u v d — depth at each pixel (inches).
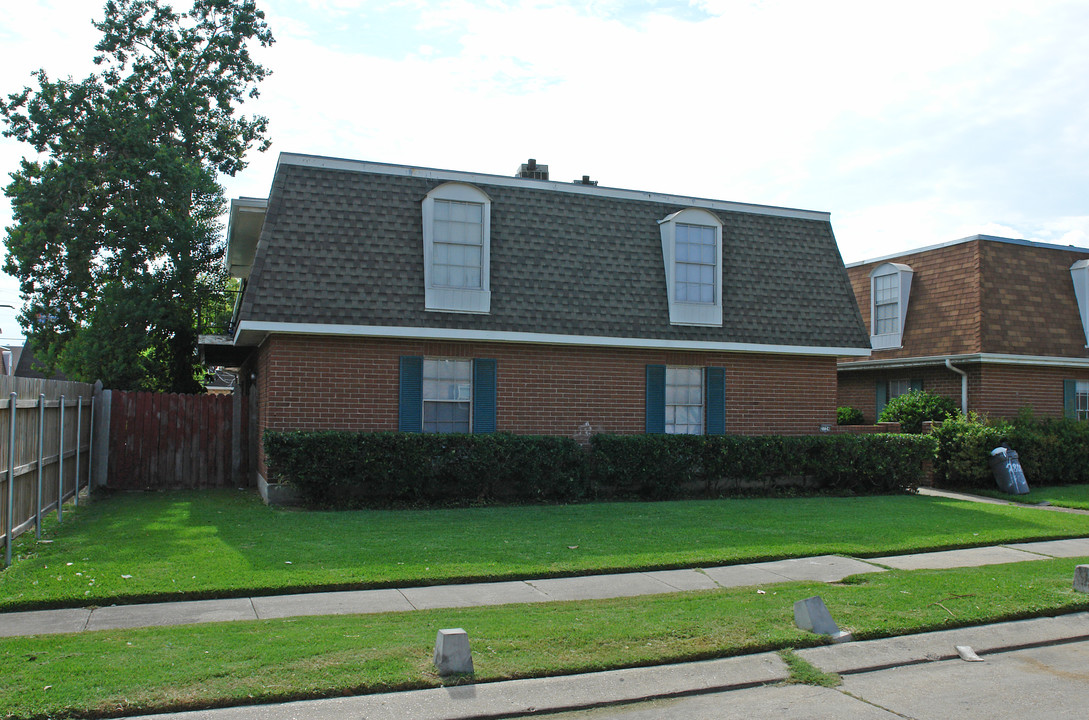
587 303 601.3
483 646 238.8
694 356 643.5
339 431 535.2
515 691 211.8
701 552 391.2
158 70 930.1
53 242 823.1
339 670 213.9
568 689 214.7
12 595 284.0
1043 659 257.0
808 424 679.1
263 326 511.2
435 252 570.9
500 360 588.4
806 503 577.0
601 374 615.8
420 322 550.0
